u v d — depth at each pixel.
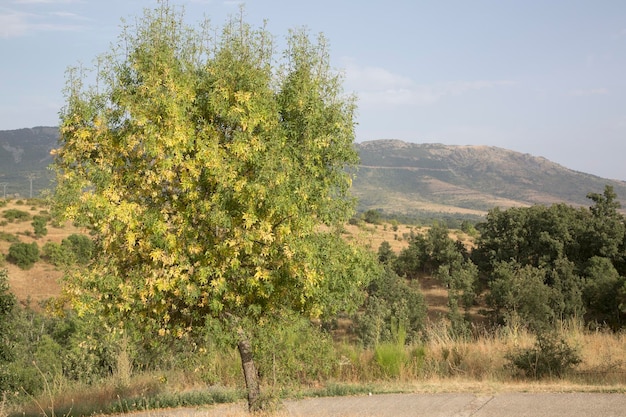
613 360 13.02
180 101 7.71
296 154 8.20
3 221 89.75
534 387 10.73
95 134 7.86
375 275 9.06
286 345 9.52
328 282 8.52
